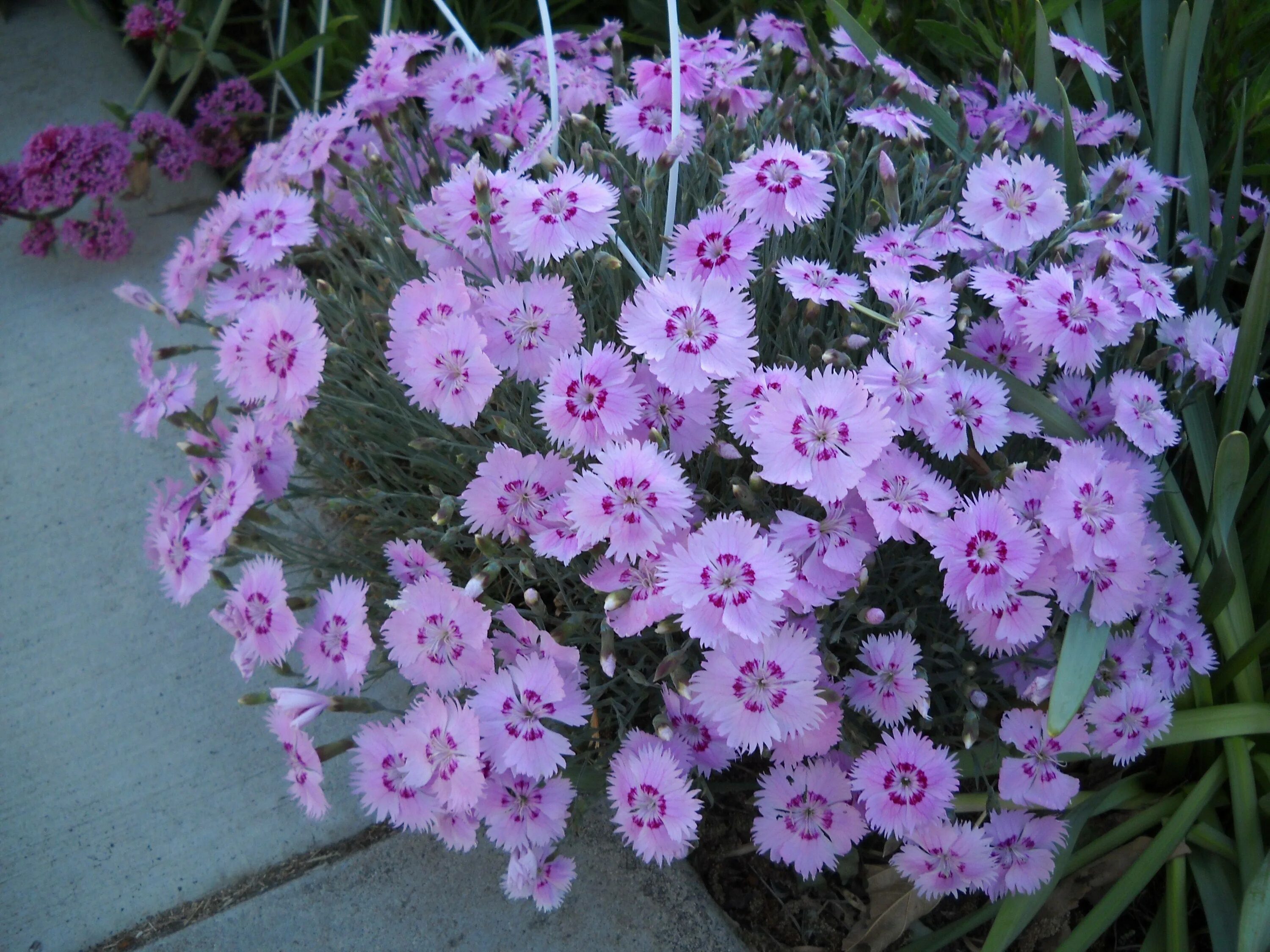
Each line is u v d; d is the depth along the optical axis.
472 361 0.37
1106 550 0.36
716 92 0.46
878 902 0.41
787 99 0.46
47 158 0.59
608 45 0.56
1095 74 0.51
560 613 0.43
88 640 0.50
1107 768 0.44
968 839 0.36
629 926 0.41
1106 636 0.36
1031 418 0.38
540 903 0.38
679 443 0.37
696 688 0.35
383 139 0.47
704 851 0.43
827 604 0.35
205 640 0.50
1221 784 0.41
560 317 0.38
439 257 0.43
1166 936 0.39
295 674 0.44
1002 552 0.35
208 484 0.43
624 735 0.39
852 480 0.35
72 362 0.59
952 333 0.38
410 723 0.36
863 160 0.45
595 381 0.36
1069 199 0.45
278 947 0.41
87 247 0.61
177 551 0.41
